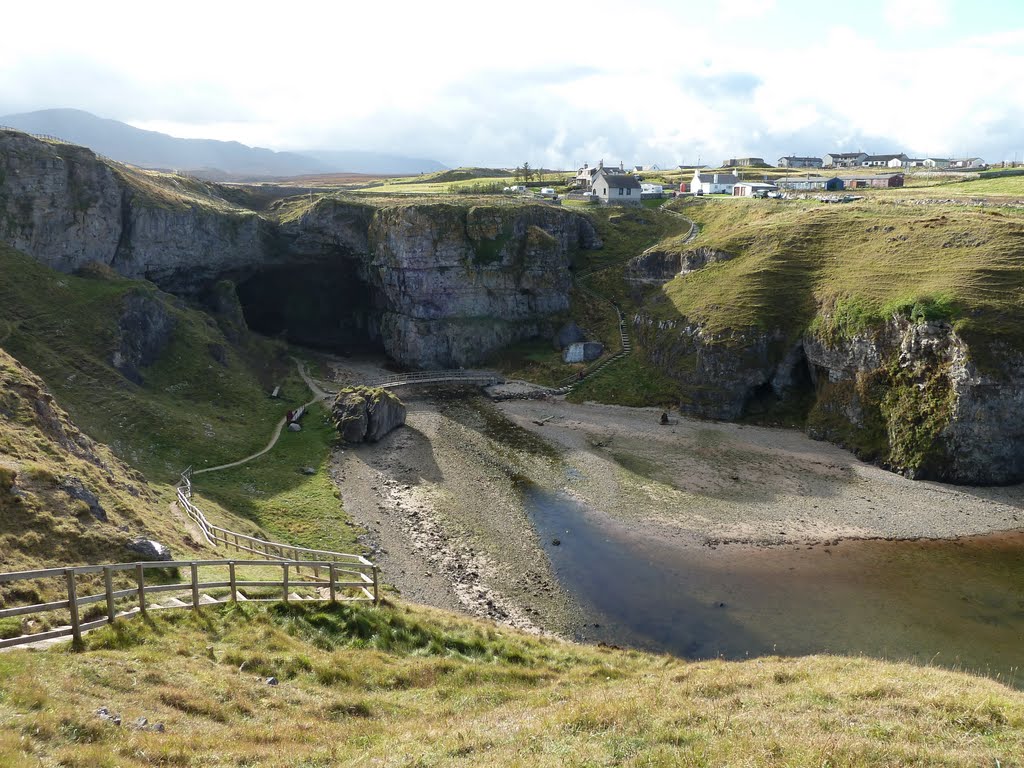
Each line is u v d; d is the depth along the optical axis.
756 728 15.16
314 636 23.03
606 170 180.88
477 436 69.19
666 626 37.78
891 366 64.31
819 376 73.00
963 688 19.25
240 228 96.31
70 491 27.20
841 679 20.61
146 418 56.62
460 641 26.27
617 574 43.38
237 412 68.25
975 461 57.12
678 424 73.81
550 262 100.06
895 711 16.67
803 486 57.25
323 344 110.38
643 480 58.25
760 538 48.41
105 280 71.81
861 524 50.56
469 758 13.72
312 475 56.75
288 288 108.06
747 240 92.69
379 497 53.97
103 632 18.03
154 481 45.47
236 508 46.72
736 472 60.19
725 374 75.50
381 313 108.06
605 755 13.64
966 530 49.84
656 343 86.12
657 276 100.19
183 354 71.94
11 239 68.81
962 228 75.50
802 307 77.31
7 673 14.36
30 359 55.00
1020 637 36.91
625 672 25.44
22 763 10.71
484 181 167.88
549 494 55.31
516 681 23.25
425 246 96.56
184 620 20.61
